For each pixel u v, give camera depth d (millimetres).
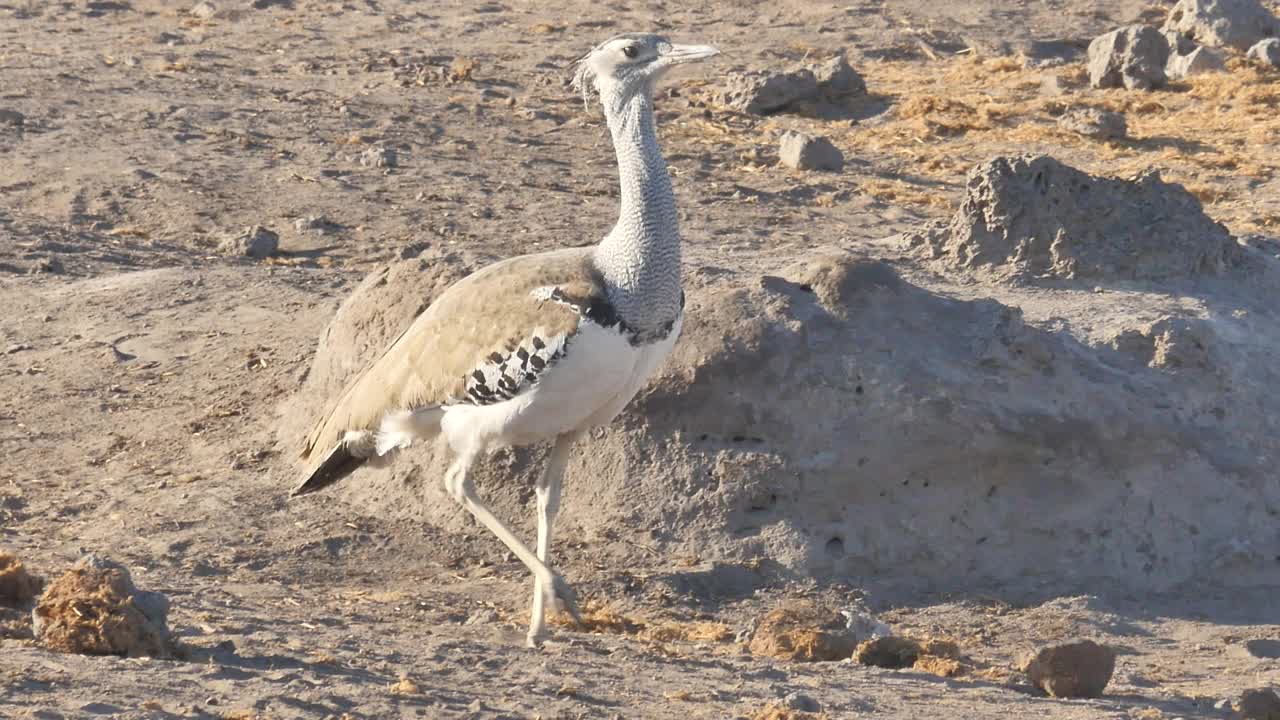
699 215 25891
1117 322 14156
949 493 12992
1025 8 43906
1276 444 13836
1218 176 28703
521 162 28984
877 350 13242
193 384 16938
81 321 19016
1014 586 12797
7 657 7699
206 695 7176
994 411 13031
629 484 13180
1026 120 33219
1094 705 9000
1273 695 9203
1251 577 13094
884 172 29547
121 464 15188
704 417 13203
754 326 13242
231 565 12617
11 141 28438
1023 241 15633
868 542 12867
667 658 9477
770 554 12781
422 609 11352
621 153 9312
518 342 9141
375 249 23641
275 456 15000
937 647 10430
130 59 36062
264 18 42406
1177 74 35812
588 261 9352
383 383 9781
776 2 44344
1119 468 13180
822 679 9023
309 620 10219
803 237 24672
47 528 13562
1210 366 13906
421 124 31328
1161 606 12641
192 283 20297
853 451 12969
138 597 8297
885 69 38438
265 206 25625
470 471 9648
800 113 34031
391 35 40781
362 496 13984
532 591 12000
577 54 38875
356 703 7289
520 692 7941
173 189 26125
